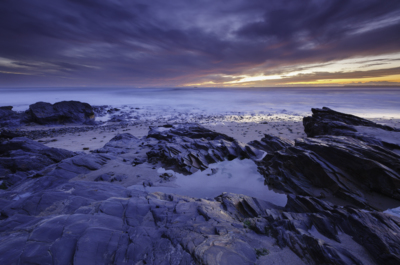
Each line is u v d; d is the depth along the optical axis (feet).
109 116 171.94
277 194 31.71
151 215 22.15
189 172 41.47
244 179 37.78
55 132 103.24
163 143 58.29
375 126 51.16
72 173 39.40
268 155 43.86
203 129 74.38
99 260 14.90
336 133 47.19
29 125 121.60
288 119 129.70
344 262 13.55
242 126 106.63
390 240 14.99
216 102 266.98
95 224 18.94
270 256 15.19
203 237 17.11
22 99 316.40
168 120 143.64
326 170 29.76
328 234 17.24
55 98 337.72
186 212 22.72
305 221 18.98
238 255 14.98
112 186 32.09
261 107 206.18
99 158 47.60
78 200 24.70
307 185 30.81
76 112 137.49
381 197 25.40
